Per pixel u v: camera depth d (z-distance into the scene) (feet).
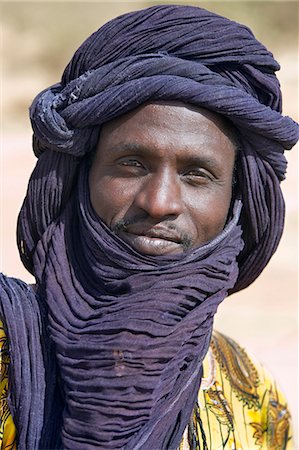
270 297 25.82
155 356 6.22
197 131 6.41
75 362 6.25
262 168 6.89
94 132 6.61
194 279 6.47
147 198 6.38
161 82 6.30
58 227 6.88
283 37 53.52
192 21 6.55
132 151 6.41
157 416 6.33
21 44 55.98
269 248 7.32
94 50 6.60
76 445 6.12
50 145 6.64
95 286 6.66
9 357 6.59
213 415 7.26
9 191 36.17
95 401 6.14
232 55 6.61
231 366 7.91
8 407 6.52
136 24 6.55
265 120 6.61
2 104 49.32
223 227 6.84
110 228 6.57
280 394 8.26
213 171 6.54
